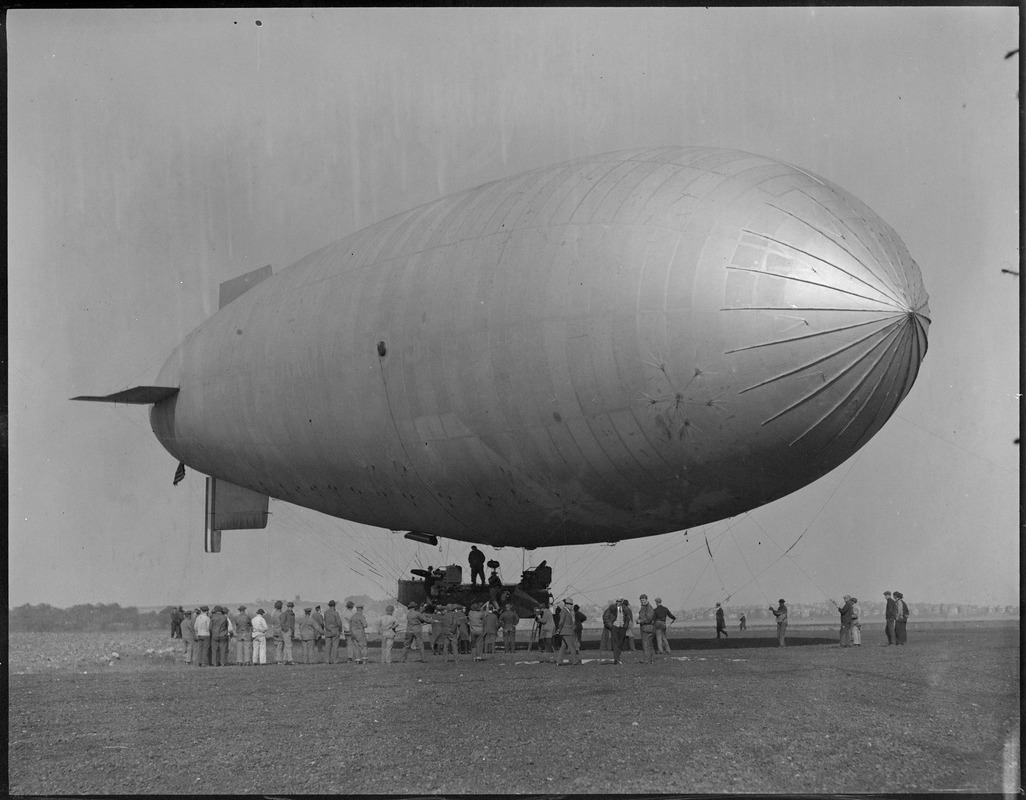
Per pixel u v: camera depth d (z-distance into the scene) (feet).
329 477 88.53
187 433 101.55
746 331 59.41
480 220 71.10
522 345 65.46
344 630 98.02
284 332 85.56
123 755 44.55
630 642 85.71
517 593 91.15
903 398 65.36
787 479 67.21
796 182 63.00
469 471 74.28
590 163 69.31
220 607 88.22
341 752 43.50
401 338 73.36
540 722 47.85
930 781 37.91
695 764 39.91
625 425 63.77
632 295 61.26
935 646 84.02
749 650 85.15
